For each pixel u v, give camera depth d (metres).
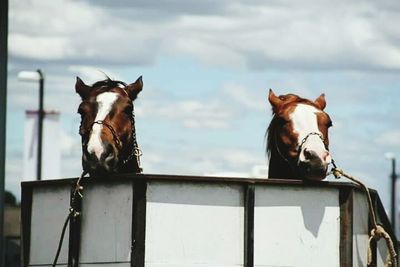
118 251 13.70
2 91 17.06
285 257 14.06
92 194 13.94
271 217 14.04
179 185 13.76
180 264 13.72
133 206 13.62
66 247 14.22
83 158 14.56
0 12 17.16
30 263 14.76
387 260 14.79
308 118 15.20
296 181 14.14
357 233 14.59
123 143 14.84
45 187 14.60
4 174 17.00
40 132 39.91
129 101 15.00
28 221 14.81
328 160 14.73
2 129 17.02
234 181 13.86
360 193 14.73
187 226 13.77
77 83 15.59
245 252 13.87
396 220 53.16
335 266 14.24
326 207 14.24
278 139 15.49
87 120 14.73
